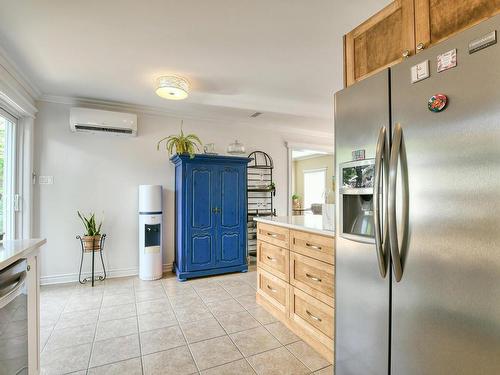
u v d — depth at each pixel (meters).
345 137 1.40
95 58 2.49
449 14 1.05
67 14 1.87
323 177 8.55
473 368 0.87
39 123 3.35
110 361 1.86
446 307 0.94
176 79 2.87
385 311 1.18
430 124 1.00
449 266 0.93
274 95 3.53
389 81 1.16
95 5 1.78
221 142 4.44
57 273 3.44
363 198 1.43
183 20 1.96
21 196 3.10
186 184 3.62
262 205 4.82
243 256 3.97
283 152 5.00
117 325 2.37
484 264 0.84
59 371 1.75
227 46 2.31
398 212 1.09
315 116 4.25
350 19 1.95
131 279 3.63
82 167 3.56
